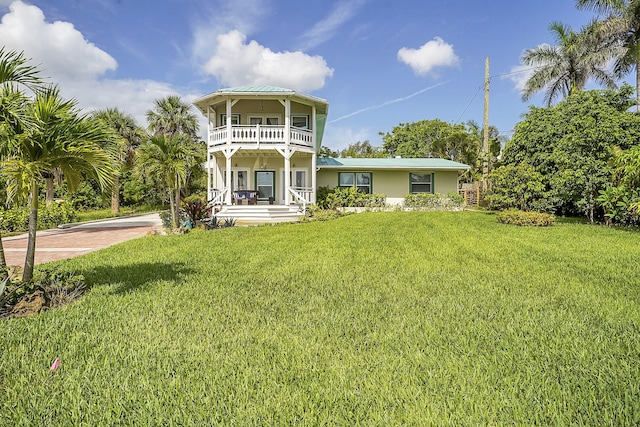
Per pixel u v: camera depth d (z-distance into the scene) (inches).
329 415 81.8
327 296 176.7
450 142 1518.2
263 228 496.1
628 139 482.3
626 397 85.7
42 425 80.0
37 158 158.9
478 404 84.9
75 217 724.7
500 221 536.7
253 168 788.6
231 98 674.8
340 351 114.3
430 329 131.7
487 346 116.8
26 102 155.1
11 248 381.7
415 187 865.5
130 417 81.9
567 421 78.5
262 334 129.0
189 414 82.7
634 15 722.2
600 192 488.1
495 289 186.2
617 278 207.5
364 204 812.6
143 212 1153.4
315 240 372.5
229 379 97.9
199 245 350.6
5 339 123.9
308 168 802.8
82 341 123.3
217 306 161.3
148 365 105.9
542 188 534.3
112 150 177.9
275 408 84.5
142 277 219.5
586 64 778.2
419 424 78.5
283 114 778.2
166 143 484.7
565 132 542.3
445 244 337.7
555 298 169.8
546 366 102.7
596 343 117.5
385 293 181.6
